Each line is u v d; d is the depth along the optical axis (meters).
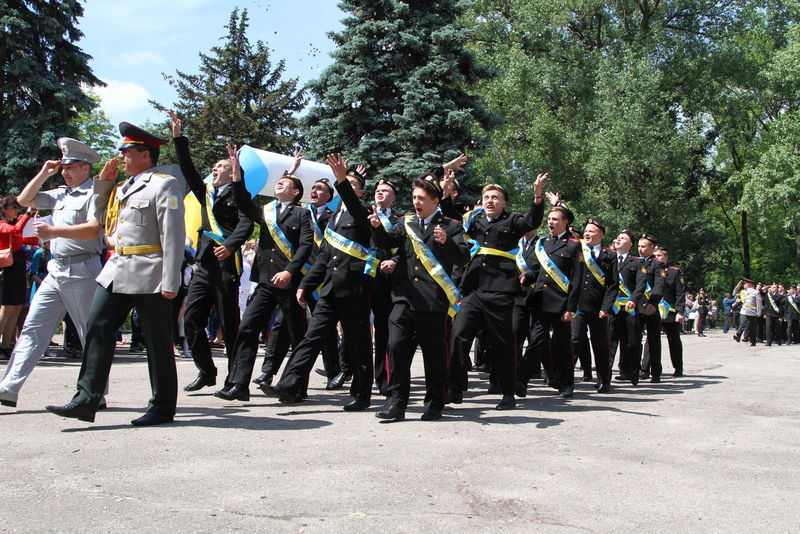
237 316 6.96
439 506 3.61
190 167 6.79
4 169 24.73
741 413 6.98
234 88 39.81
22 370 5.79
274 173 10.12
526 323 8.02
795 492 4.12
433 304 5.94
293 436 5.18
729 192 42.69
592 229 8.64
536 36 34.84
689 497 3.94
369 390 6.57
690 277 35.06
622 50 34.84
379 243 6.16
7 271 10.12
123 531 3.15
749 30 38.88
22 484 3.79
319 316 6.48
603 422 6.16
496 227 6.70
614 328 10.14
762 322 26.05
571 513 3.58
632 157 31.58
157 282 5.33
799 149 33.16
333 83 20.73
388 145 20.06
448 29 20.17
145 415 5.47
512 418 6.24
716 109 36.53
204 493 3.72
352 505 3.58
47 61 25.80
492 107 32.41
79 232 5.61
